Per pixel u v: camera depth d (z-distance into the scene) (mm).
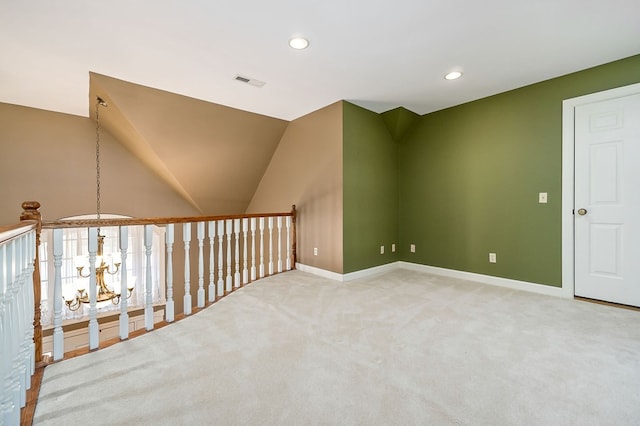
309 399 1330
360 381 1464
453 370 1557
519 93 3049
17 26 1980
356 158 3596
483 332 2018
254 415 1230
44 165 3682
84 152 3943
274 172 4520
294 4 1779
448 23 1977
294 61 2488
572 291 2754
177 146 3691
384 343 1865
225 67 2586
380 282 3365
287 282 3352
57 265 1690
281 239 4051
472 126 3428
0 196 3438
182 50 2312
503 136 3172
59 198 3801
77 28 2014
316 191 3766
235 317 2314
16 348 1122
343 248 3449
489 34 2104
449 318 2271
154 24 1973
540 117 2910
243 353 1747
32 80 2824
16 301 1128
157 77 2771
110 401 1317
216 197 4703
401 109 3650
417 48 2289
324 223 3654
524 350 1763
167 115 3332
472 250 3453
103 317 4387
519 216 3070
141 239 4621
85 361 1659
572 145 2727
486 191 3320
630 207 2457
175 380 1479
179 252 4789
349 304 2604
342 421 1194
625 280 2496
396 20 1938
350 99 3367
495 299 2734
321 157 3684
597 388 1392
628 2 1762
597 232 2623
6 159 3453
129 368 1589
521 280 3068
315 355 1721
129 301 4535
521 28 2031
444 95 3258
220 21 1943
